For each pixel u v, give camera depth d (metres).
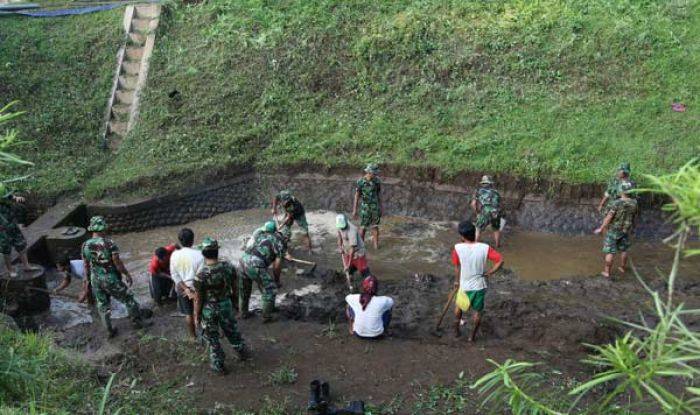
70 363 7.22
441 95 14.48
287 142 14.25
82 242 11.29
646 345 3.13
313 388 6.51
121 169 13.58
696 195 2.56
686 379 6.13
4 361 4.54
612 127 13.04
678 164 11.90
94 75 16.02
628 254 11.06
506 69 14.57
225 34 16.48
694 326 8.39
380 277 10.51
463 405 6.62
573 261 10.95
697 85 13.54
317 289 9.99
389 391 6.96
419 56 15.15
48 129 14.62
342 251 9.90
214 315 7.03
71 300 9.80
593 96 13.74
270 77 15.48
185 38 16.70
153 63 16.03
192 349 7.94
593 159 12.47
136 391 6.95
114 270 8.23
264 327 8.55
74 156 14.13
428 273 10.62
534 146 12.89
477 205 11.40
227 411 6.66
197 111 14.94
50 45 16.64
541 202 12.37
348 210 13.33
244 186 13.87
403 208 13.13
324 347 7.96
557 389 6.72
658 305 2.99
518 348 7.81
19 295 9.23
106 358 7.75
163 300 9.55
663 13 15.16
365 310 8.01
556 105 13.69
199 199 13.31
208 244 6.82
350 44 15.72
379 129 14.08
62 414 5.34
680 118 12.94
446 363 7.48
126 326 8.78
